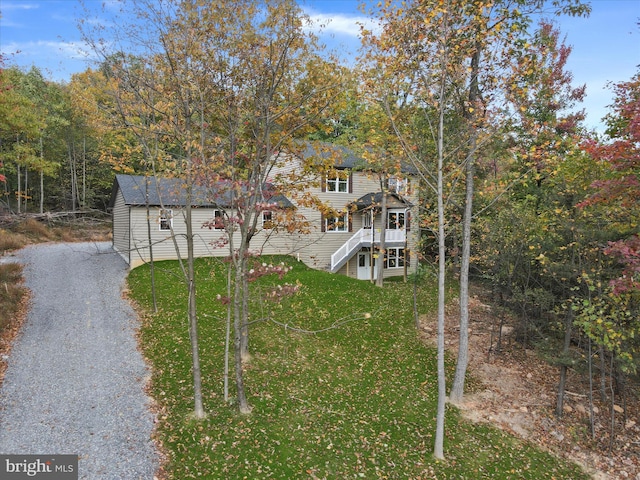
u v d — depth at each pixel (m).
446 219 14.55
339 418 9.23
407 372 11.96
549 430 9.80
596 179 9.78
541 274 11.44
